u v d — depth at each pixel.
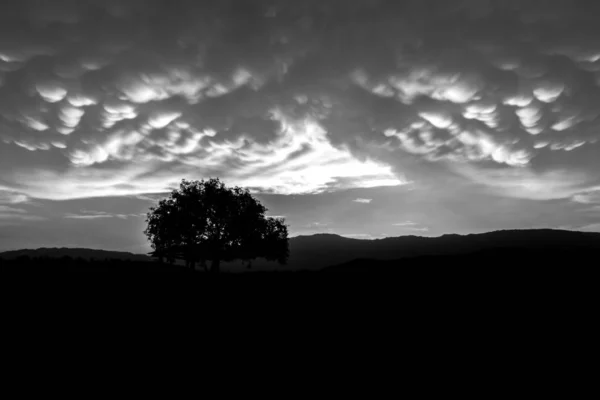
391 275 34.00
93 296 18.80
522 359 13.22
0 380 9.43
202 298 21.39
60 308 16.14
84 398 8.84
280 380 10.80
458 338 15.82
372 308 21.30
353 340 15.19
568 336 16.22
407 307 21.67
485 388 10.75
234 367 11.59
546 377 11.62
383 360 12.92
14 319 14.09
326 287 27.44
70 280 21.61
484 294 25.86
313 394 9.95
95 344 12.55
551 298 24.41
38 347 11.80
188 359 11.97
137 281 24.14
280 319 18.00
